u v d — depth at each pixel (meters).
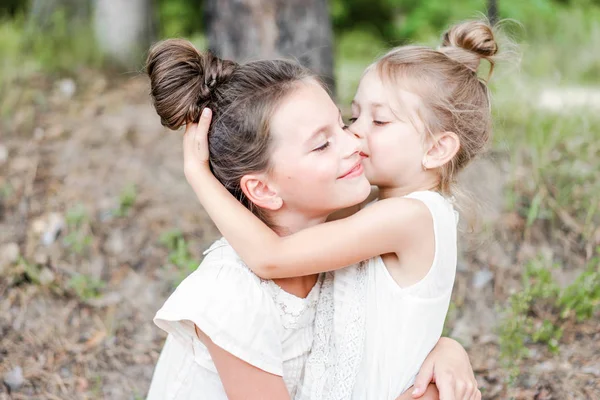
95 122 4.69
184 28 9.33
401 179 1.96
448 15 8.73
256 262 1.84
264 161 1.85
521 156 3.84
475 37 2.02
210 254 1.97
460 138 1.96
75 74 5.60
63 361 2.98
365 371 1.92
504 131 3.88
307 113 1.82
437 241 1.89
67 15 6.26
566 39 5.93
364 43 9.02
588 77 5.23
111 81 5.57
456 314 3.13
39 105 4.91
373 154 1.93
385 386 1.90
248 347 1.83
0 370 2.90
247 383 1.85
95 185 4.00
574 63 5.38
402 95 1.90
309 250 1.83
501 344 2.84
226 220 1.86
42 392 2.82
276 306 1.92
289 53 4.22
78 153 4.28
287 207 1.92
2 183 3.98
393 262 1.94
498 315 3.10
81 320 3.19
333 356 1.98
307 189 1.85
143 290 3.38
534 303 3.06
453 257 1.96
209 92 1.91
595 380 2.65
